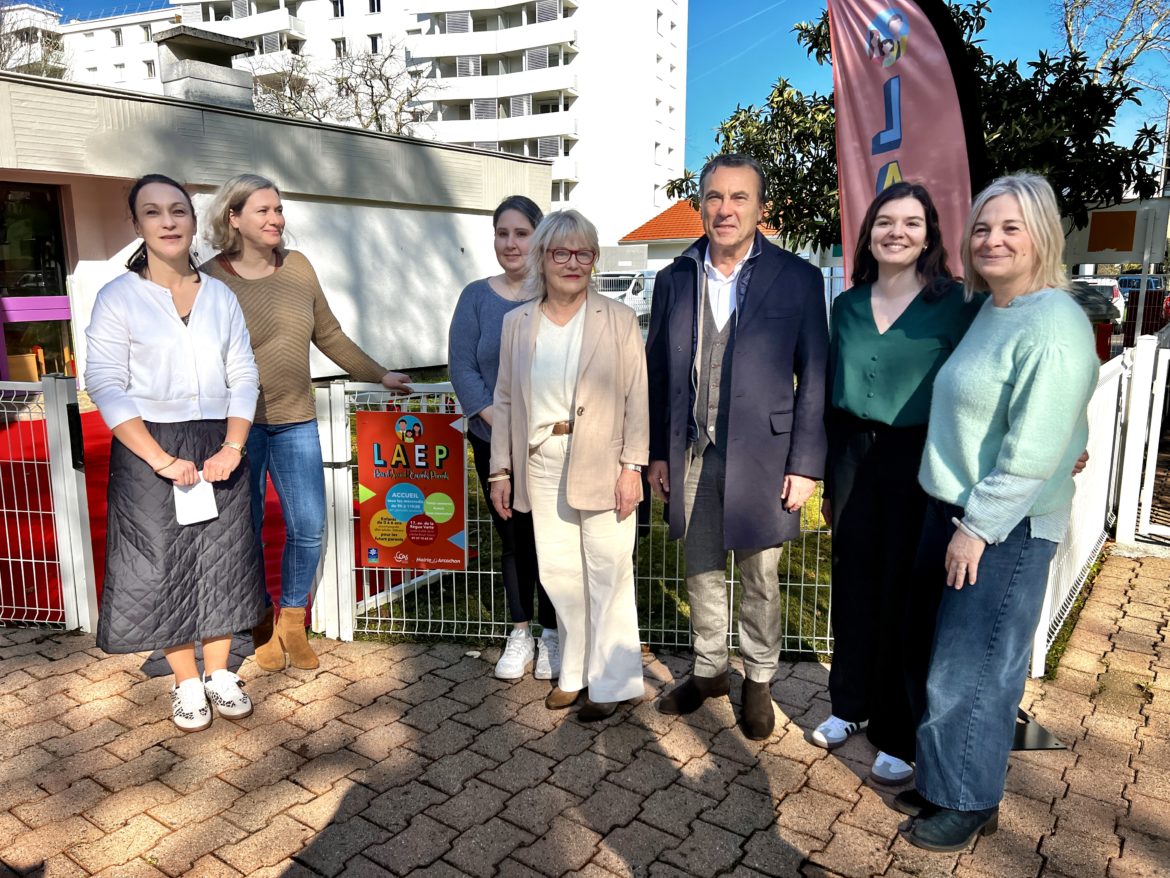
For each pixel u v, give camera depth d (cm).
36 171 855
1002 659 220
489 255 1445
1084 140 618
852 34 366
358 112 3072
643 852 236
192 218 281
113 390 270
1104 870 229
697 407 291
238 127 1006
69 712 314
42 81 833
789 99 735
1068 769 276
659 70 4816
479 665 356
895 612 257
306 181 1094
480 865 230
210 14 5334
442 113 4725
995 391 210
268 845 239
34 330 984
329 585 378
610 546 301
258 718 311
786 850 238
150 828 246
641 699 325
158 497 280
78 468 368
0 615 391
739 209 271
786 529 283
